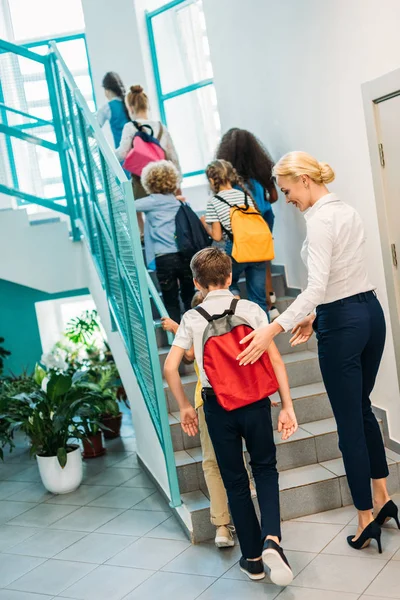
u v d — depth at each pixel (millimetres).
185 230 4418
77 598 3104
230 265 2998
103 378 5793
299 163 2979
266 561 2695
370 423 3197
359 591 2803
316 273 2857
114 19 6547
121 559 3424
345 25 3684
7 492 4730
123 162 5383
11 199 6547
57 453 4461
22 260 5281
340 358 2990
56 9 7168
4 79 5203
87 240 4820
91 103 7133
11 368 6996
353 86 3705
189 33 6430
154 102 6695
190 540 3480
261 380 2828
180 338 2951
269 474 2908
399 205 3502
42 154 5320
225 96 5543
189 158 6738
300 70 4250
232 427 2885
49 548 3697
